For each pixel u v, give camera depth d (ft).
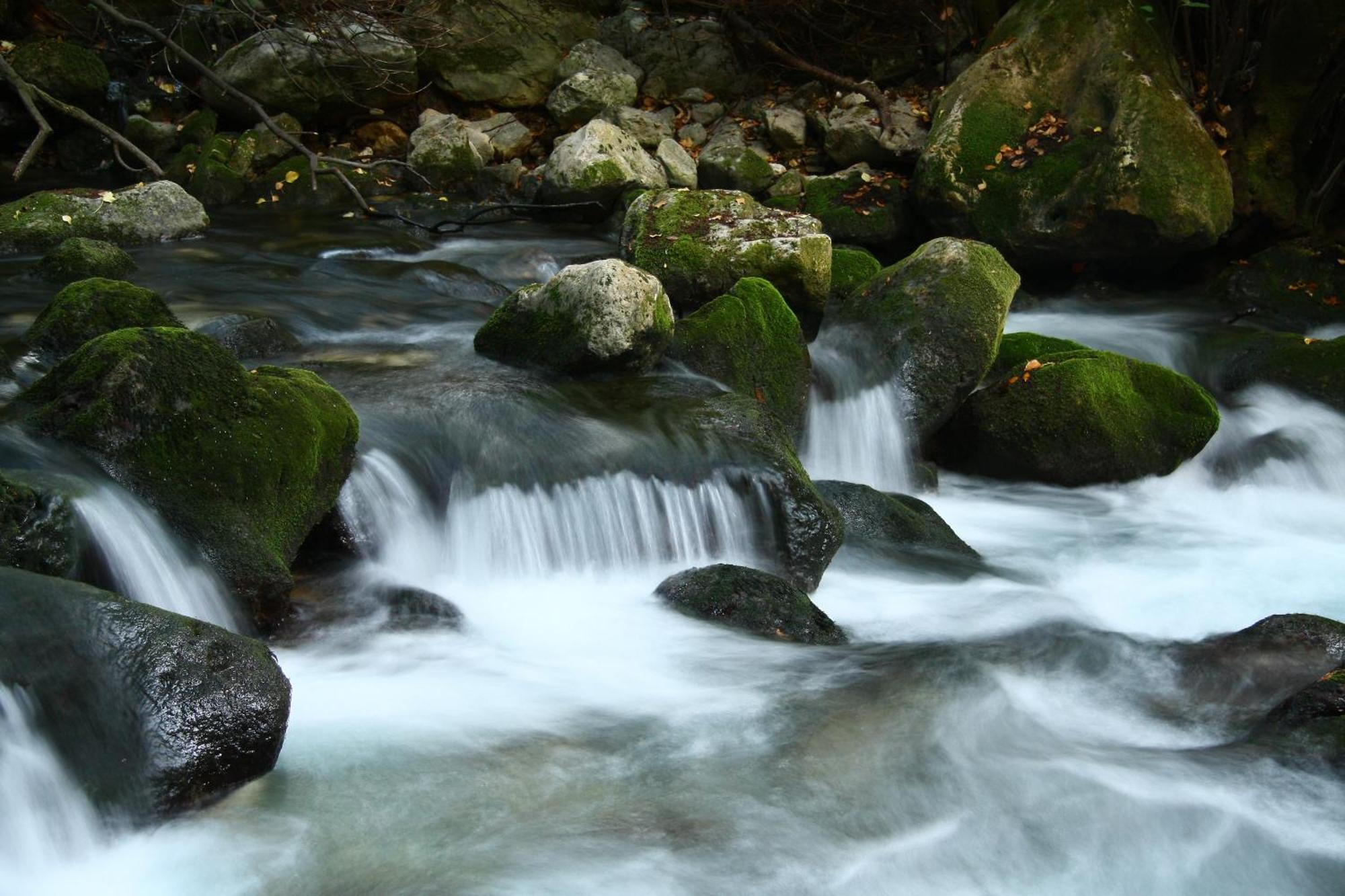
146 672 12.52
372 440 20.06
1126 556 23.50
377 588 17.74
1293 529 25.88
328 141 45.37
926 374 26.22
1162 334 33.88
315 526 18.38
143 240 34.32
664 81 46.98
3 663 11.97
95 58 43.50
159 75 45.50
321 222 39.47
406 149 45.42
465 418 21.22
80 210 33.65
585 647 17.28
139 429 16.37
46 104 42.86
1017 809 14.12
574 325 23.45
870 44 46.03
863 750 14.96
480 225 40.68
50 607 12.59
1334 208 38.70
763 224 27.27
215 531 16.21
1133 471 26.73
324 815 12.80
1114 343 33.58
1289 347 31.37
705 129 45.24
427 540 19.54
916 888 12.85
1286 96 37.37
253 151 42.93
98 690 12.30
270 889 11.76
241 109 44.06
